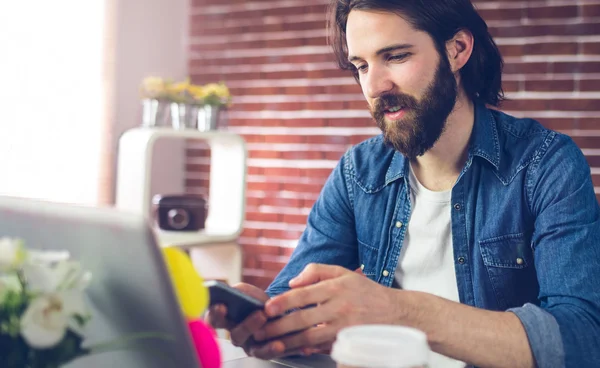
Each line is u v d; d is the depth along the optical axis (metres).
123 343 0.72
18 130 3.07
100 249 0.69
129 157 3.06
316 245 1.58
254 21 3.71
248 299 1.00
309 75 3.57
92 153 3.37
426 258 1.48
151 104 3.17
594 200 1.33
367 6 1.31
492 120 1.48
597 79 3.03
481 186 1.44
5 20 3.01
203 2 3.85
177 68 3.85
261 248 3.68
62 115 3.24
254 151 3.71
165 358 0.70
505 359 1.06
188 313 0.79
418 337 0.65
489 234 1.42
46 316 0.66
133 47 3.57
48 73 3.18
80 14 3.31
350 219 1.60
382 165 1.57
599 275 1.20
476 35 1.48
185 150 3.88
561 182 1.33
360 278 1.05
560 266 1.23
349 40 1.36
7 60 3.02
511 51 3.15
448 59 1.39
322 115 3.54
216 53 3.82
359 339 0.64
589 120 3.04
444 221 1.47
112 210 0.68
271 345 1.06
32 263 0.68
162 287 0.67
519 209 1.40
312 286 1.04
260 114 3.70
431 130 1.36
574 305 1.15
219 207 3.33
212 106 3.23
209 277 3.24
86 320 0.70
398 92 1.34
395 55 1.33
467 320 1.06
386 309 1.03
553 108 3.09
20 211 0.78
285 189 3.63
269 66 3.67
